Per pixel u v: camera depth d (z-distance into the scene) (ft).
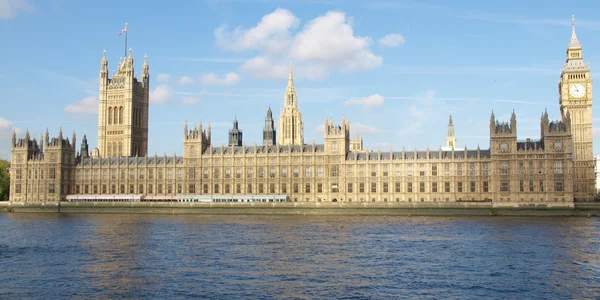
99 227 581.12
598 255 385.29
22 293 287.69
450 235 495.00
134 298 277.64
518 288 296.71
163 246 431.43
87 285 302.66
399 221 643.86
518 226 568.00
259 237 484.33
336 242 451.94
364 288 296.10
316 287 297.74
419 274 328.70
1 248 427.33
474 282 309.42
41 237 493.36
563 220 643.45
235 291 289.33
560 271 335.47
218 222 639.35
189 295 282.56
